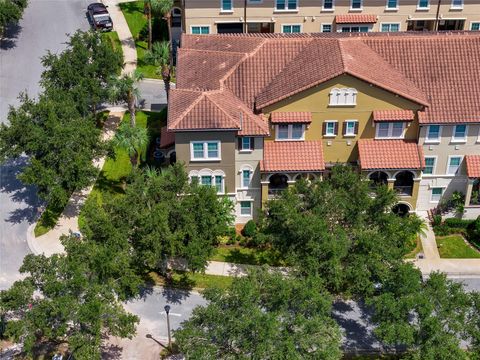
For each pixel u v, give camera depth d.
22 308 44.56
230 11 74.81
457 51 58.69
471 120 55.78
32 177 54.78
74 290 43.59
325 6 75.25
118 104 74.38
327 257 46.22
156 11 81.25
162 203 48.78
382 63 57.78
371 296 46.19
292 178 57.12
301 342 39.78
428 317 42.38
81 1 92.94
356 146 57.50
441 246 57.84
